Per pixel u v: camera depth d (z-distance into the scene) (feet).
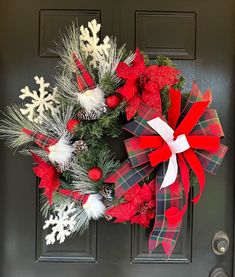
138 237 3.67
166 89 3.03
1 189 3.65
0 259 3.66
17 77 3.62
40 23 3.62
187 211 3.67
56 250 3.67
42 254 3.67
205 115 3.08
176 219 3.01
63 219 3.21
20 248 3.66
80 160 3.04
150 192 3.06
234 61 3.66
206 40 3.66
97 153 3.10
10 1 3.62
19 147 3.62
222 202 3.68
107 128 3.10
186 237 3.68
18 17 3.62
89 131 3.05
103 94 2.96
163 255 3.67
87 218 3.24
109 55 3.08
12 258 3.66
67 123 3.06
